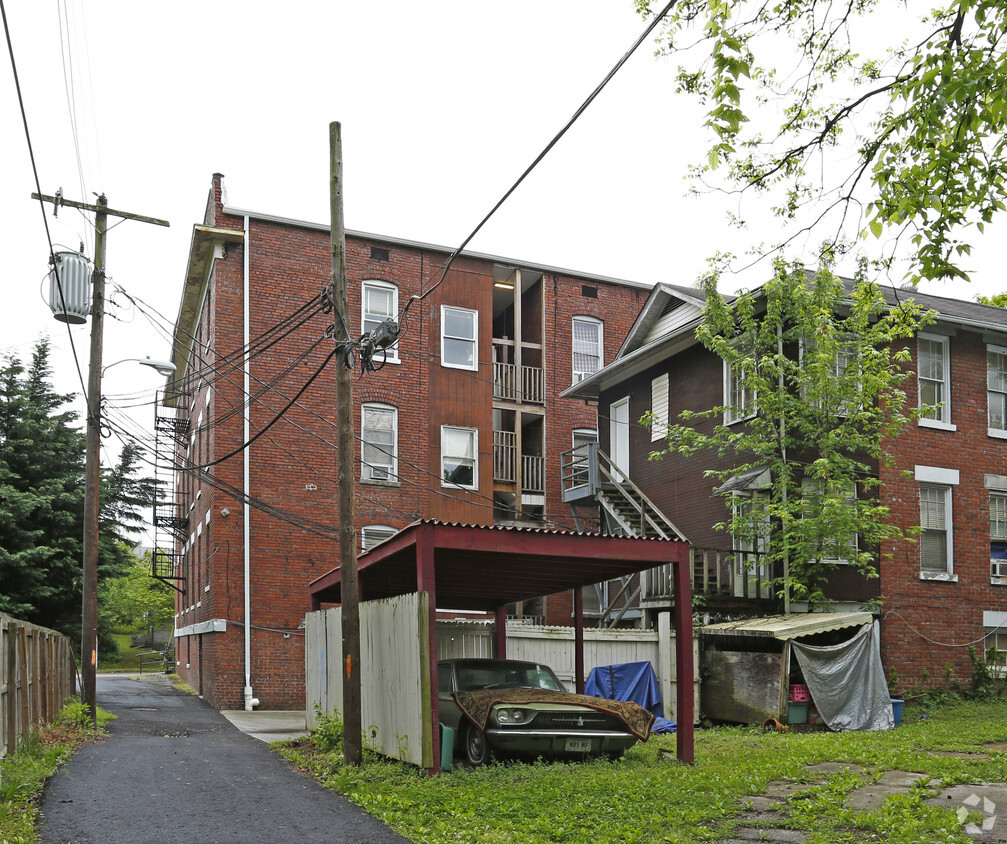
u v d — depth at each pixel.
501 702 12.01
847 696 17.58
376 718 13.23
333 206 13.81
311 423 26.22
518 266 30.48
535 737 11.89
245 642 24.20
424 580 11.56
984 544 22.58
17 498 26.84
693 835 8.36
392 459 27.23
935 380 22.72
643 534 23.55
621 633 19.42
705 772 11.30
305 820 9.27
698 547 20.94
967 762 12.05
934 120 8.20
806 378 19.52
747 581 21.30
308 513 25.67
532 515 29.09
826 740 14.88
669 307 25.75
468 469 28.52
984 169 8.67
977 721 18.00
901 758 12.38
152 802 10.05
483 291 29.56
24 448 28.52
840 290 19.69
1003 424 23.53
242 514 24.92
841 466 19.61
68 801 9.98
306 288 26.69
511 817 9.12
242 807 9.89
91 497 19.12
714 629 18.59
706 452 23.77
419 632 11.55
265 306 26.09
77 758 13.12
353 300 27.34
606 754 12.48
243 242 26.03
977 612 22.14
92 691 18.56
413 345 28.03
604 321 31.84
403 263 28.28
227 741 16.30
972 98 8.21
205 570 26.47
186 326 31.75
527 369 30.72
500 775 11.16
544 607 28.91
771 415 20.09
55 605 28.30
